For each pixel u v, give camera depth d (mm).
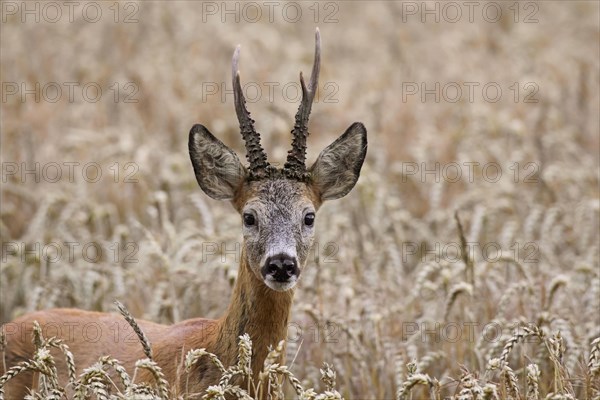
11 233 16906
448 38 26156
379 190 16719
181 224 16172
